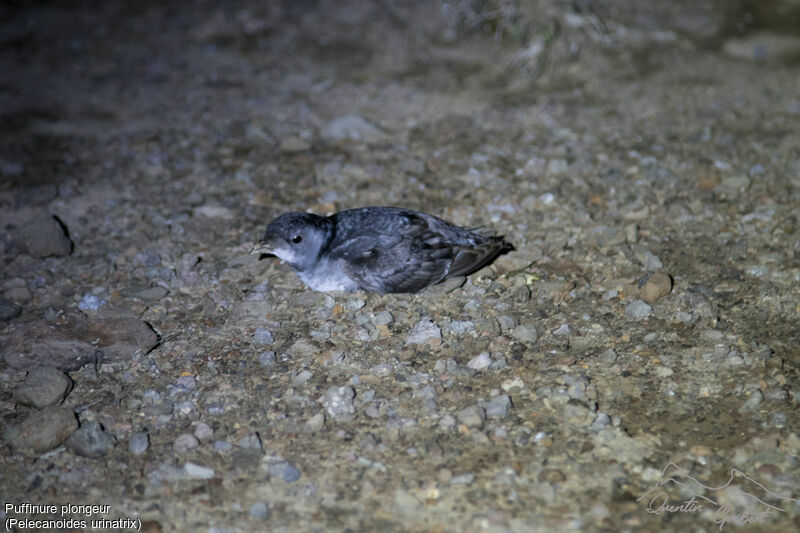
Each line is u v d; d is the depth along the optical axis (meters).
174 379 5.51
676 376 5.35
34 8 13.10
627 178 7.82
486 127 9.07
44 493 4.67
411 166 8.18
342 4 12.59
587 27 10.79
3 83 10.73
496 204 7.50
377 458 4.80
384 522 4.39
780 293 6.05
